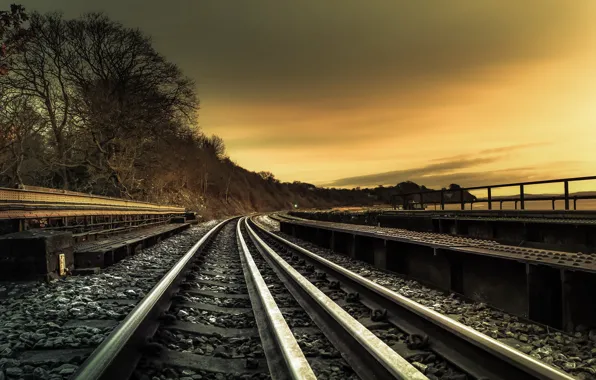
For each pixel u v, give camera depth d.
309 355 4.09
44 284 6.94
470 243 7.39
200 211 63.53
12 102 23.11
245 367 3.80
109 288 7.07
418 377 2.89
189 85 43.38
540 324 4.93
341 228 13.54
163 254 12.90
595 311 4.65
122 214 16.45
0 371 3.29
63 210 10.24
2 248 7.10
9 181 20.98
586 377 3.50
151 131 40.25
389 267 9.61
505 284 5.88
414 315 4.80
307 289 6.26
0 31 7.02
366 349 3.63
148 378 3.42
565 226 9.08
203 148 99.44
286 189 183.12
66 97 33.28
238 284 8.19
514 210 11.74
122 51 40.06
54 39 33.91
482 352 3.54
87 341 4.08
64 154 31.75
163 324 4.93
